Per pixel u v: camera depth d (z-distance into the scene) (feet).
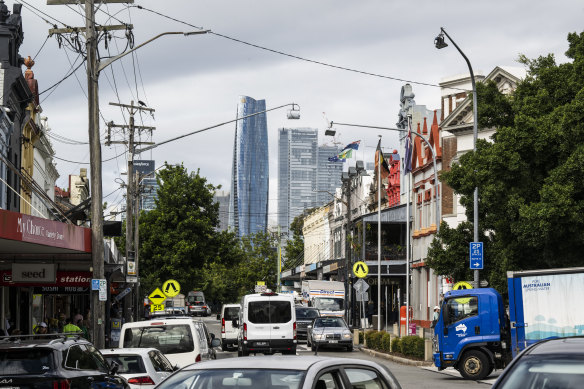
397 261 208.95
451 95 185.68
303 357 27.30
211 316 350.23
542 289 74.95
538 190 85.05
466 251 108.99
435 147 179.83
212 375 25.18
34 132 139.64
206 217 209.15
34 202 145.38
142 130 150.61
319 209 337.52
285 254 413.59
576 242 80.84
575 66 85.61
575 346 25.08
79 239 85.46
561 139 81.61
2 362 40.06
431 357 106.63
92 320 80.07
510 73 148.56
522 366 24.79
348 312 189.47
